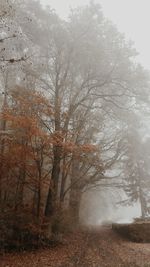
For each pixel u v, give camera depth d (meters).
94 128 19.17
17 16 15.98
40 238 16.03
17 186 16.62
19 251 15.11
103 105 21.42
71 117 17.36
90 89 19.94
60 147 15.52
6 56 16.03
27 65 17.47
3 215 15.48
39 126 15.01
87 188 23.66
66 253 15.05
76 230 21.59
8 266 12.27
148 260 13.48
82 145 16.02
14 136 14.79
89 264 12.66
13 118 14.06
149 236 20.19
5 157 14.85
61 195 18.00
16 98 15.34
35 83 18.36
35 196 17.20
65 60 19.16
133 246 17.61
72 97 19.50
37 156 15.20
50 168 17.56
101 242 18.88
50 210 16.73
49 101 15.77
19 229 15.60
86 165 21.28
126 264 12.60
